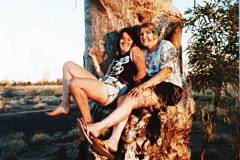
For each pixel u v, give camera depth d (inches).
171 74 185.0
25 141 463.5
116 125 177.2
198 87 225.0
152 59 186.1
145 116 183.2
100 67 207.2
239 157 213.5
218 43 220.1
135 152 183.0
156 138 187.2
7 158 403.2
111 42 204.8
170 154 190.5
